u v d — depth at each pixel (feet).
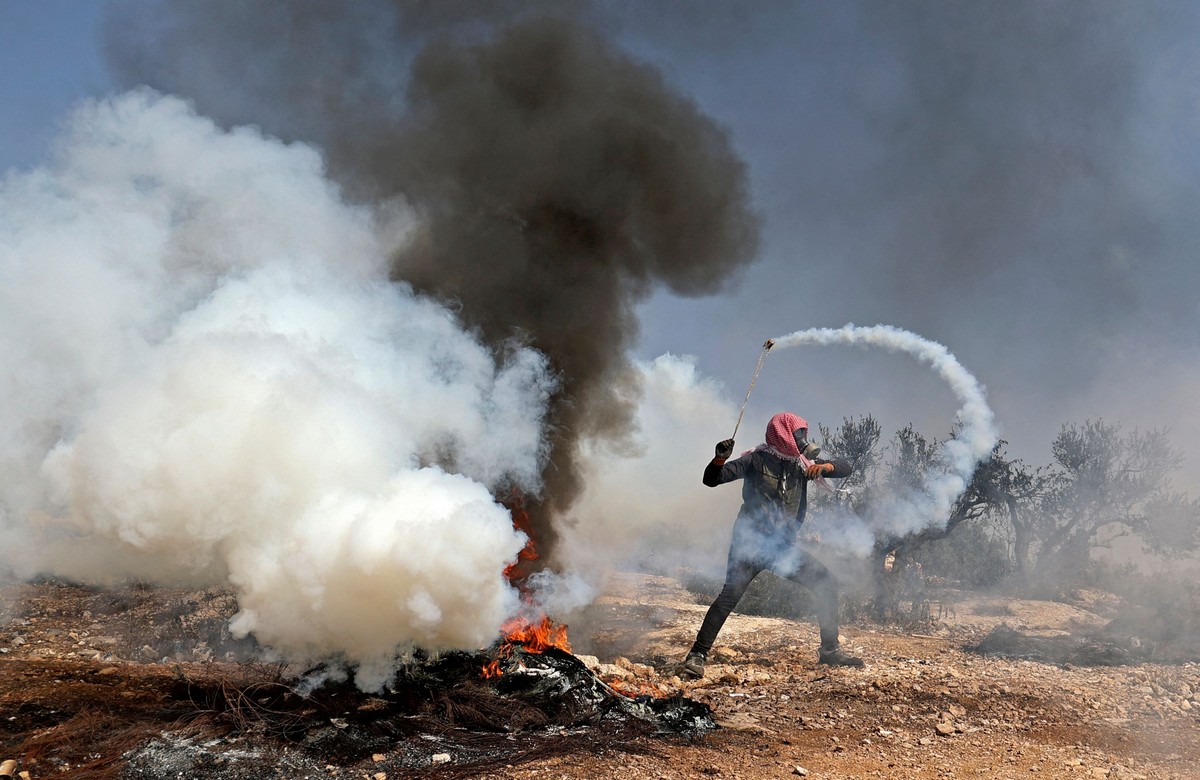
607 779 13.19
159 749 13.28
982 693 20.31
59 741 13.39
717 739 15.85
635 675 21.04
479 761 13.74
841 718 17.85
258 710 14.85
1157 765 16.07
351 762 13.44
